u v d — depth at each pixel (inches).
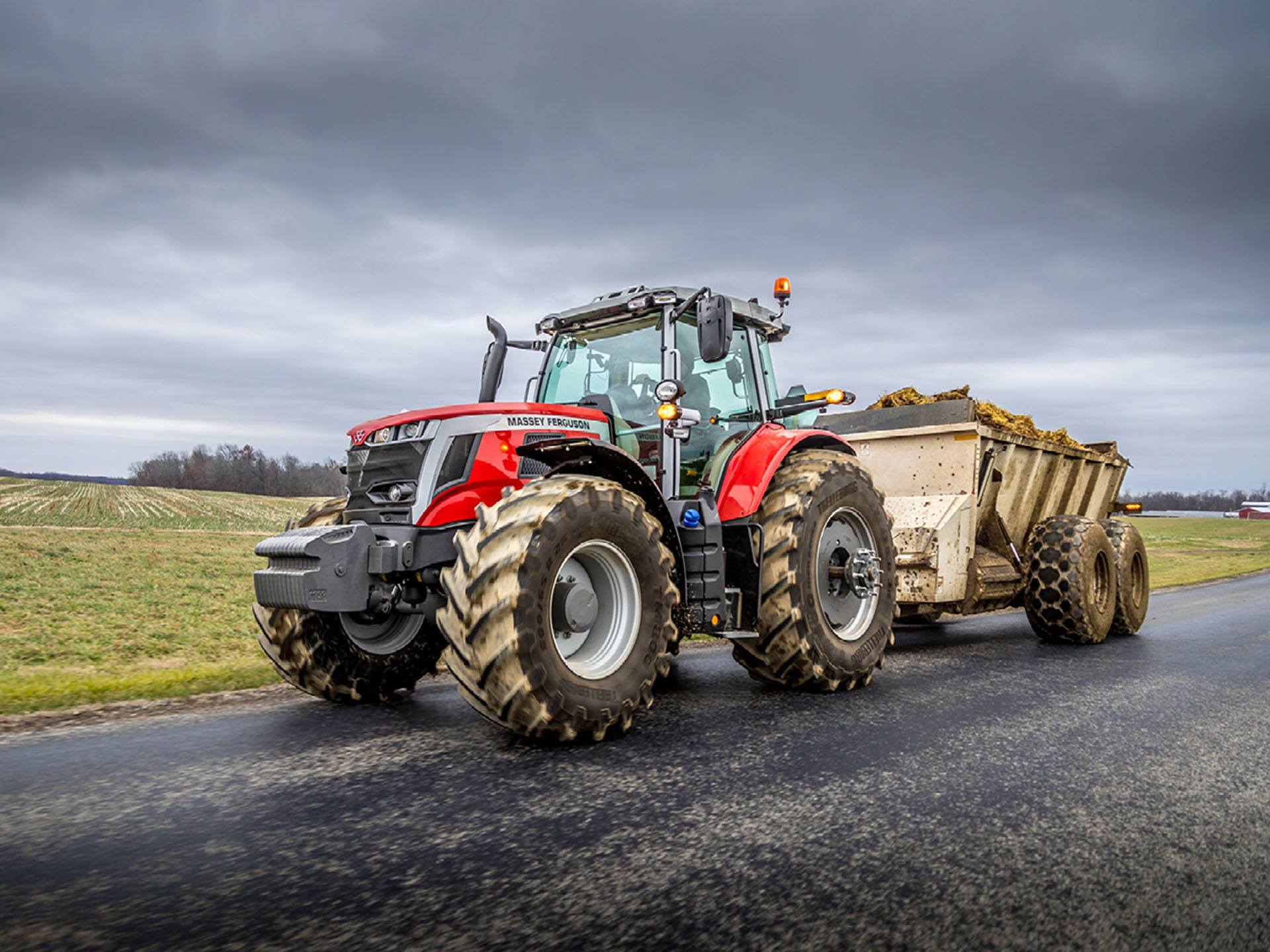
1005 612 386.9
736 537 170.9
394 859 82.0
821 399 200.2
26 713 144.8
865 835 89.7
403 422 148.2
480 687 121.5
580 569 138.3
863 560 183.2
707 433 182.2
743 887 76.5
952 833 90.5
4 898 72.1
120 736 129.4
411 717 146.5
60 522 1187.9
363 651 162.4
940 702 161.3
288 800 99.4
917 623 325.4
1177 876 80.1
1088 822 94.5
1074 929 69.4
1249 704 160.7
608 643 137.4
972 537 249.9
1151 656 228.1
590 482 134.6
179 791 102.3
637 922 69.3
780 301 203.8
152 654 255.8
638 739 130.4
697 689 175.9
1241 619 325.4
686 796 102.2
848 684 176.6
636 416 174.7
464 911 70.9
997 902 74.0
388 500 147.7
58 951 62.8
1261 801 102.7
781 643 166.9
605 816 94.7
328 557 132.3
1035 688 177.2
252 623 328.5
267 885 75.4
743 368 197.6
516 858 82.4
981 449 252.5
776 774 111.4
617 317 181.8
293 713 149.0
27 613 339.3
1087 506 337.7
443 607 136.6
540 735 124.8
